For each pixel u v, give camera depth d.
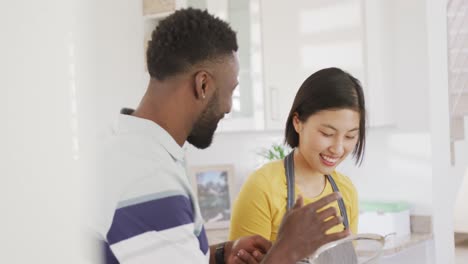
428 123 2.94
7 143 0.23
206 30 1.02
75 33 0.25
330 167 1.54
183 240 0.89
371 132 3.08
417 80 2.96
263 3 2.99
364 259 0.99
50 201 0.24
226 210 3.30
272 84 2.99
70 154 0.24
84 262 0.25
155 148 0.95
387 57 2.96
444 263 3.05
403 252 2.99
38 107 0.23
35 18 0.23
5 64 0.23
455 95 3.33
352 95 1.50
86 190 0.25
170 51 1.00
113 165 0.90
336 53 2.85
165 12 3.17
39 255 0.23
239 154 3.39
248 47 3.02
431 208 2.95
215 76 1.02
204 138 1.08
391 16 2.99
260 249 1.27
